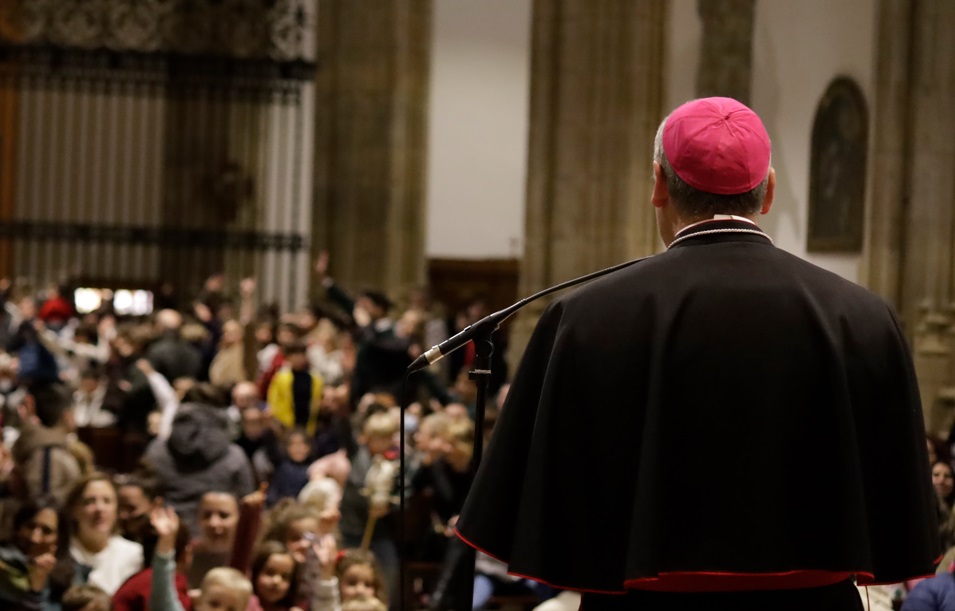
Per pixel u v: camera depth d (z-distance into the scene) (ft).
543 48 71.92
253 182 114.42
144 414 60.08
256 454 51.62
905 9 76.02
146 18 109.91
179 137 114.21
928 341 73.82
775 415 10.32
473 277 127.34
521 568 10.50
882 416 10.67
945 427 71.36
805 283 10.77
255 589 31.22
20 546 30.58
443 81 129.29
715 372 10.38
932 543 10.51
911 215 75.92
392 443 43.24
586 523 10.59
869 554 10.14
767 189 11.42
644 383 10.52
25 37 120.47
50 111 113.60
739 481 10.27
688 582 10.59
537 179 72.08
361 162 91.50
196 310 88.22
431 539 43.96
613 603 10.87
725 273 10.72
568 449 10.66
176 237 97.40
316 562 31.48
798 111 92.02
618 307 10.73
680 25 100.94
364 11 91.25
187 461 42.34
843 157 84.94
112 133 129.39
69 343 78.13
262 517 37.45
